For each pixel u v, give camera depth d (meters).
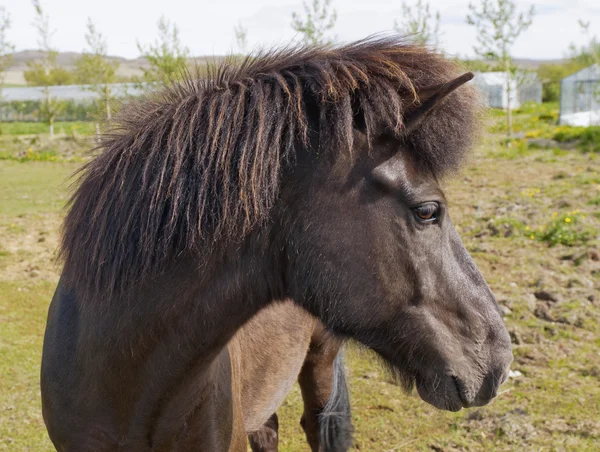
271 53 1.82
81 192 1.74
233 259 1.66
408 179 1.65
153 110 1.76
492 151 13.23
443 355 1.75
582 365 4.39
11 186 12.26
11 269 7.01
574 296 5.42
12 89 39.38
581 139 15.49
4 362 4.79
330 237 1.64
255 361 2.47
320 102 1.62
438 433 3.79
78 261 1.69
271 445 3.26
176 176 1.58
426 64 1.71
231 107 1.62
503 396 4.05
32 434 3.88
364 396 4.24
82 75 21.53
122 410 1.82
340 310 1.69
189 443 1.92
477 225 7.90
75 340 1.86
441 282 1.74
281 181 1.62
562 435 3.64
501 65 18.86
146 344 1.73
